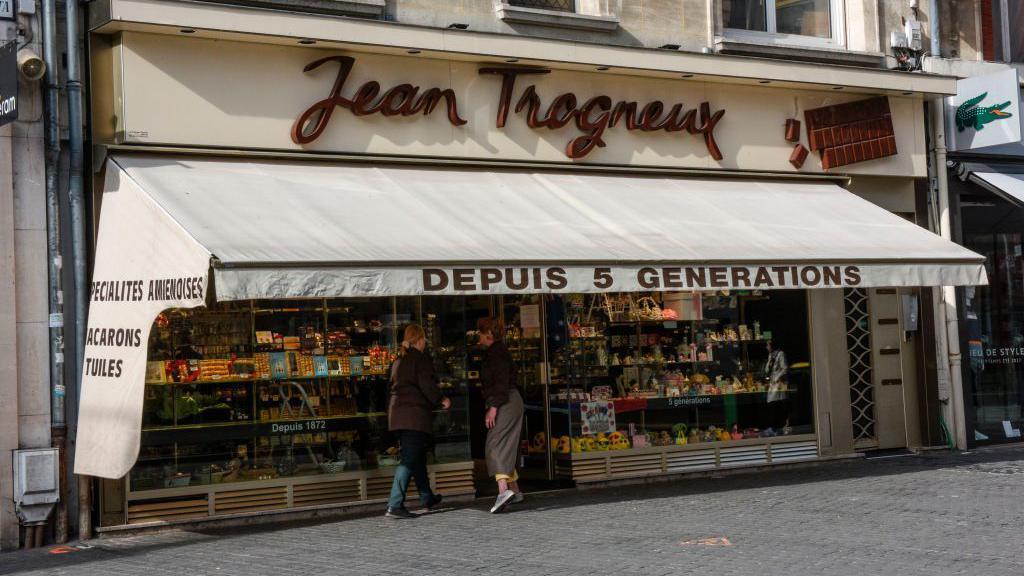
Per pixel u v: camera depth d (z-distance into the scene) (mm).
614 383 13109
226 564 8430
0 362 9602
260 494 10758
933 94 14812
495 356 10961
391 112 11383
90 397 9602
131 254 9523
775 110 13930
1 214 9664
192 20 10133
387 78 11484
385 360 11570
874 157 14477
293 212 9875
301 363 11117
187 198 9641
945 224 15172
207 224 9180
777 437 13875
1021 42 16516
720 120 13516
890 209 14898
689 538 8906
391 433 11508
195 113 10453
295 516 10875
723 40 13539
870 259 11828
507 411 10891
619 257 10477
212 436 10594
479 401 13977
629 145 12883
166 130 10297
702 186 13227
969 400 15234
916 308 15117
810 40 14773
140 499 10180
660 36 13258
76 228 9984
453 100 11758
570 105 12453
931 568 7504
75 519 9961
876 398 14844
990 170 15570
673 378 13438
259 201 9938
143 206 9484
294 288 8828
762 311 14070
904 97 14898
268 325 11000
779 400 14023
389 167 11539
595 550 8484
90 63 10180
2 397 9594
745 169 13672
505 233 10547
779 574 7406
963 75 15633
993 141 14859
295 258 8859
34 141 9867
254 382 10859
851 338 14781
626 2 13047
